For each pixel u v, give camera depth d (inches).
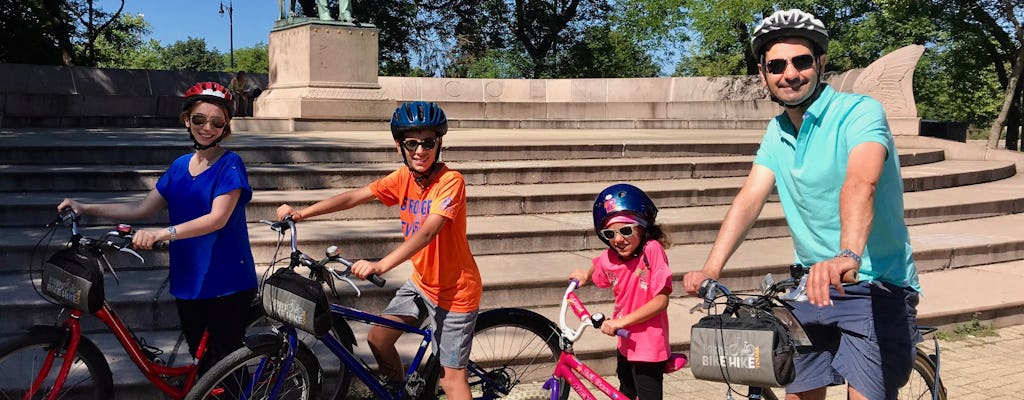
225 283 135.9
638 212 129.9
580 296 231.1
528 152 380.8
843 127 105.3
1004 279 275.9
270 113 573.9
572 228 270.4
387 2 1434.5
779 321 97.1
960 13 1080.8
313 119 544.7
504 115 786.8
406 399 144.2
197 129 133.2
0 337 185.8
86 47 1341.0
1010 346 224.7
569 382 134.0
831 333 114.7
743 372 93.9
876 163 99.8
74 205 132.0
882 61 601.6
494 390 150.5
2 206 247.6
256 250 233.8
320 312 124.0
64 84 750.5
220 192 132.8
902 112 596.7
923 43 1112.8
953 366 206.5
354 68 566.6
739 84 824.3
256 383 129.3
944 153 541.6
